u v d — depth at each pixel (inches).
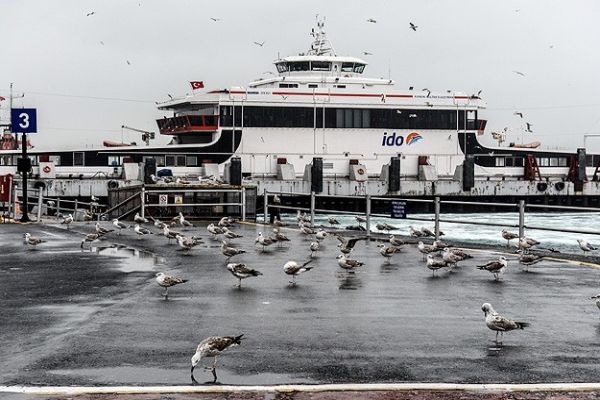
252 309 564.4
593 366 408.2
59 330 488.1
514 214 3154.5
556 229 880.3
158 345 450.3
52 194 2768.2
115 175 2972.4
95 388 364.8
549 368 404.2
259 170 3132.4
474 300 605.0
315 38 3422.7
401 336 477.4
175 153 3107.8
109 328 494.9
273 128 3144.7
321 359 421.4
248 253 948.0
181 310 558.3
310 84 3221.0
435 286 676.7
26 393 357.7
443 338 472.4
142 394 357.7
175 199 1585.9
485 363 414.0
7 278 718.5
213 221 1567.4
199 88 3213.6
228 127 3107.8
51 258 884.6
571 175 3307.1
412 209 3120.1
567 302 594.9
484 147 3393.2
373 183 3058.6
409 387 368.2
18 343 452.1
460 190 3134.8
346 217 2832.2
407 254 935.0
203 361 415.8
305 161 3176.7
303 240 1135.6
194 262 848.3
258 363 412.5
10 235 1200.2
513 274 753.6
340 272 768.3
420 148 3297.2
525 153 3457.2
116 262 845.8
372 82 3260.3
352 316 539.8
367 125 3230.8
